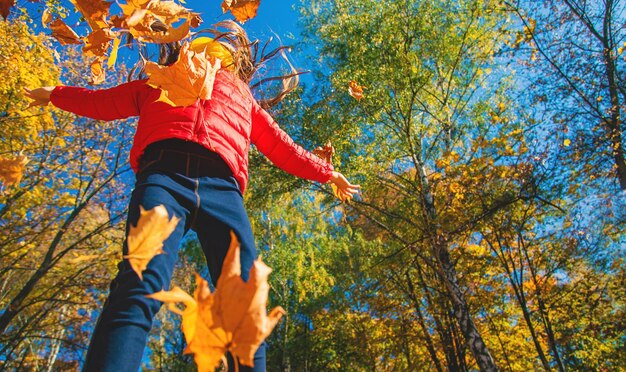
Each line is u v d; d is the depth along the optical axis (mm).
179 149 1081
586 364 8852
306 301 14336
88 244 9352
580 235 7906
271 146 1517
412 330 9586
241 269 1002
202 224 1053
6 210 8844
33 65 7777
